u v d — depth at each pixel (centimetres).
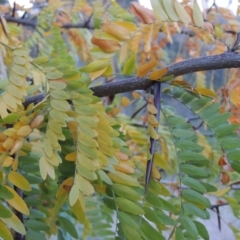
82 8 100
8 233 40
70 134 47
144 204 47
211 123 50
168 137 79
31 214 49
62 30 96
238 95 59
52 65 46
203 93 51
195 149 49
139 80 49
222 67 49
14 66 45
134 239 44
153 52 94
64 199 45
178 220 47
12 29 84
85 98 44
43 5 98
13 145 43
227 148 49
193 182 48
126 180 46
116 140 47
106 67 46
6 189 41
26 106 49
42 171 42
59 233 52
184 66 49
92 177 42
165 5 48
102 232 56
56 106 43
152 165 47
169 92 52
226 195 62
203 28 50
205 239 47
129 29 47
